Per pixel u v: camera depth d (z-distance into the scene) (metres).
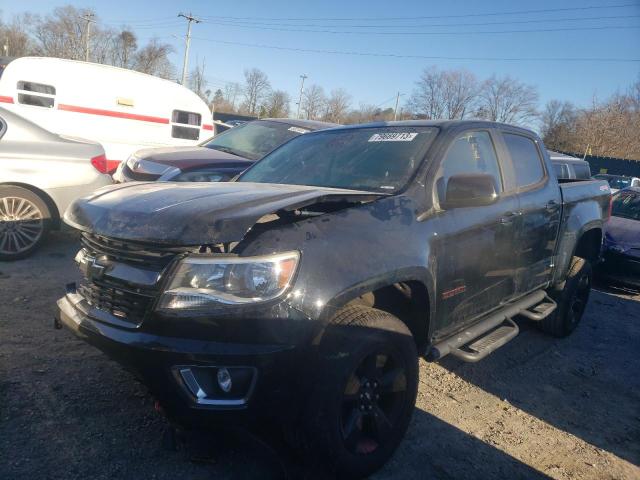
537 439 3.53
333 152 4.04
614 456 3.43
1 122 6.02
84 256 2.93
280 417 2.56
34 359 3.79
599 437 3.65
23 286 5.23
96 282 2.74
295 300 2.49
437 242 3.23
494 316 4.01
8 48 57.69
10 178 5.92
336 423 2.63
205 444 3.02
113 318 2.64
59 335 4.21
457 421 3.64
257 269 2.45
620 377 4.73
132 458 2.86
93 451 2.88
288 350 2.46
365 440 2.91
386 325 2.85
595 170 45.09
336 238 2.72
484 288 3.80
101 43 58.66
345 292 2.62
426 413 3.70
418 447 3.27
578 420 3.86
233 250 2.50
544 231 4.54
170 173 6.60
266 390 2.45
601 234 5.82
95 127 10.37
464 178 3.28
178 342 2.41
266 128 8.22
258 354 2.40
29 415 3.13
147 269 2.55
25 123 6.19
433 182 3.41
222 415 2.44
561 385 4.43
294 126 8.07
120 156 10.65
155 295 2.47
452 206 3.35
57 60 10.02
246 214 2.55
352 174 3.65
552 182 4.81
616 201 9.52
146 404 3.37
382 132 4.04
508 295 4.18
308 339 2.52
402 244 2.99
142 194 2.99
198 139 11.86
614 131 55.59
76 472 2.71
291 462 2.89
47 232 6.30
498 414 3.81
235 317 2.39
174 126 11.38
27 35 60.75
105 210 2.84
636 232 7.99
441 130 3.76
